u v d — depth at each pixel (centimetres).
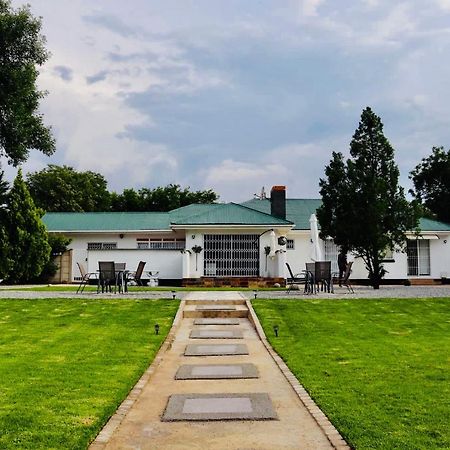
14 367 805
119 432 533
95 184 5616
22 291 1959
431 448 466
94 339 1047
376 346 976
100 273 1814
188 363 873
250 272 2723
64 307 1416
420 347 963
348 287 2000
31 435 503
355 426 529
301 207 3397
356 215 2114
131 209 5547
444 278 3081
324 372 774
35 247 2814
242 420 567
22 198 2848
